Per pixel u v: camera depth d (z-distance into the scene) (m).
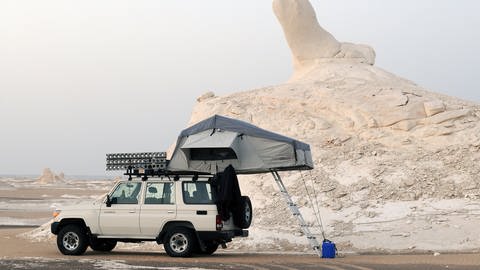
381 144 28.45
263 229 22.72
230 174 16.86
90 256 17.56
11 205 58.38
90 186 120.06
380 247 21.00
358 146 28.33
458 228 21.70
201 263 15.48
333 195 24.81
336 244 21.42
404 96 30.34
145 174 17.61
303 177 26.39
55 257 17.09
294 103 31.55
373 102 30.39
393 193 24.53
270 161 18.08
